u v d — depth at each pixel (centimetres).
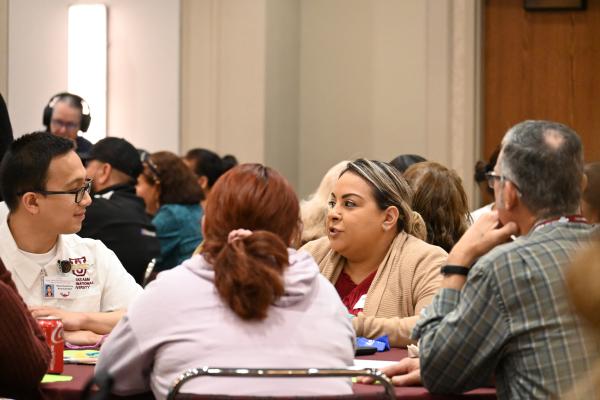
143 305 248
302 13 830
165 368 241
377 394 232
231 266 239
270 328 242
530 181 258
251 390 236
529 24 778
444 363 257
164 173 652
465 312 254
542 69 778
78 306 347
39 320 279
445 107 778
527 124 264
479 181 502
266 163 779
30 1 792
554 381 246
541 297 248
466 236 272
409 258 362
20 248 339
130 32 805
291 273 250
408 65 797
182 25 797
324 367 243
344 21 816
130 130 808
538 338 248
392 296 360
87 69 805
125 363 247
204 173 724
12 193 331
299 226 259
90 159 536
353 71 815
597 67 766
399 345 339
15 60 788
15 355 256
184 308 244
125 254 512
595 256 155
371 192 366
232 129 783
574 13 770
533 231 259
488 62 787
